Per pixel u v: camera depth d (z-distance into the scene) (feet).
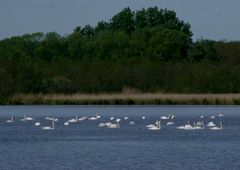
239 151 222.69
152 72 476.95
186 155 214.28
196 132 285.02
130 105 438.81
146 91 465.06
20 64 468.34
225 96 440.86
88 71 478.59
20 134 282.56
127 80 469.16
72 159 207.92
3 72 455.22
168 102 437.17
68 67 481.87
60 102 442.91
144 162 201.16
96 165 196.75
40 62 518.37
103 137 267.18
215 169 189.88
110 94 453.99
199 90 462.19
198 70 479.41
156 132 285.84
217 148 230.48
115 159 207.00
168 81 472.44
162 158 208.44
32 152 223.71
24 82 454.81
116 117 371.15
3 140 259.60
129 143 245.24
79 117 372.17
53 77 462.19
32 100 448.24
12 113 404.36
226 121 347.77
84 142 249.96
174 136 268.21
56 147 236.02
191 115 386.93
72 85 458.91
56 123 338.95
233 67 477.36
